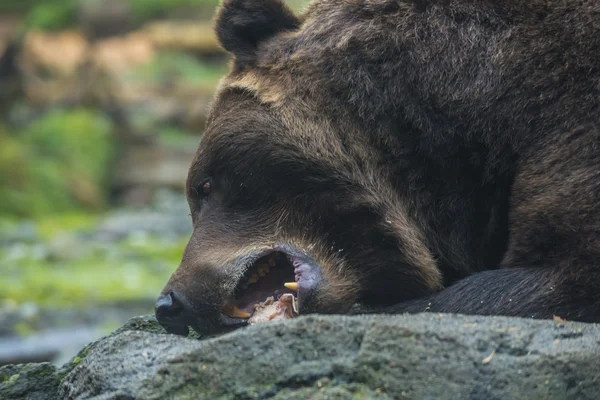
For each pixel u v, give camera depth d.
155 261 30.81
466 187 10.20
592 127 9.31
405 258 10.11
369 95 10.27
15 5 60.91
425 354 7.17
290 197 10.21
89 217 40.66
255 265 10.31
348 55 10.37
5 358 19.80
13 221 40.06
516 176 9.79
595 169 9.09
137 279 27.78
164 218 38.19
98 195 43.84
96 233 35.31
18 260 30.50
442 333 7.25
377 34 10.37
